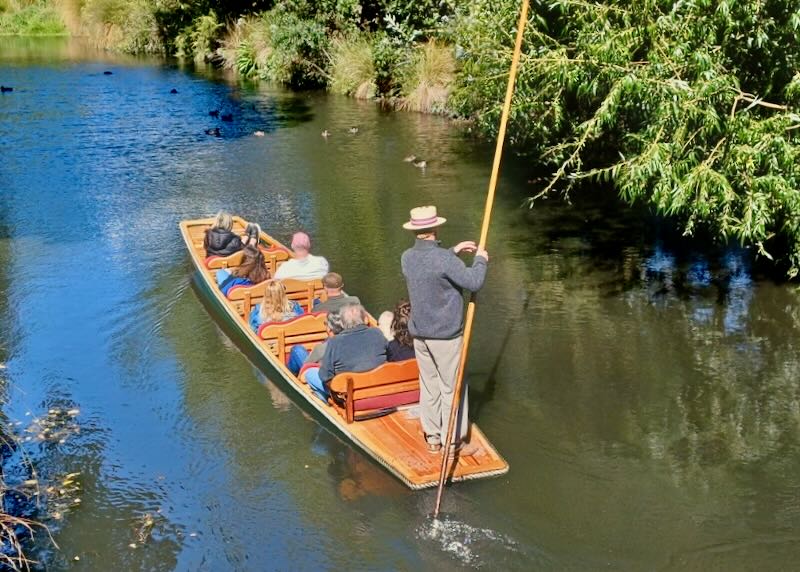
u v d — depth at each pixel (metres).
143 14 31.20
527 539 5.11
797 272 8.59
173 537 5.21
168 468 5.89
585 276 9.10
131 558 5.03
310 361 6.53
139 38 31.22
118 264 9.61
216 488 5.66
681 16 7.65
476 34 10.62
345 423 6.03
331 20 22.53
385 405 6.16
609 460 5.89
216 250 8.66
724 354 7.35
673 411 6.50
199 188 12.70
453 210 11.38
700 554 4.97
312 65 22.19
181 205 11.85
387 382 6.00
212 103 20.05
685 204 8.02
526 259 9.63
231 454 6.04
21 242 10.38
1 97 20.95
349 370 5.99
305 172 13.51
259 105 19.62
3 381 7.07
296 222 11.02
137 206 11.84
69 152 15.07
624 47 7.62
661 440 6.13
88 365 7.33
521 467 5.80
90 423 6.46
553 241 10.20
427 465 5.65
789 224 7.80
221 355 7.46
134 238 10.49
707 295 8.55
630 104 8.00
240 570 4.92
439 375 5.59
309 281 7.79
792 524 5.23
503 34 9.97
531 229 10.62
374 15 21.81
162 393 6.86
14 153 15.01
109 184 12.98
